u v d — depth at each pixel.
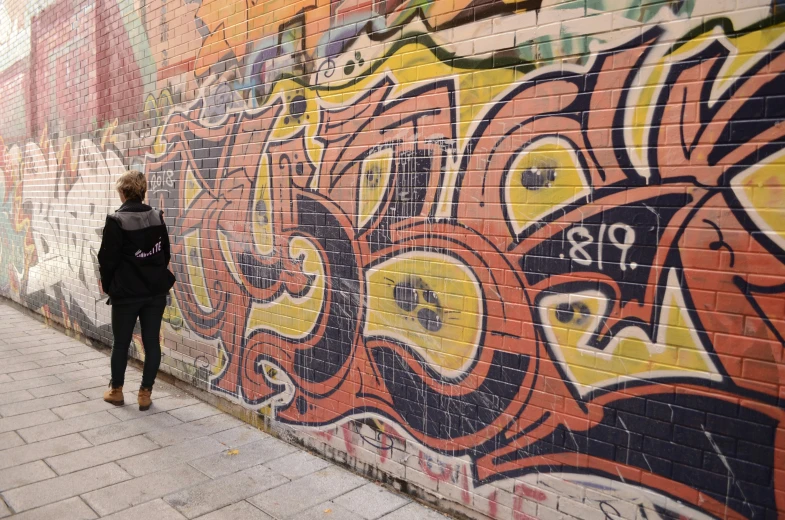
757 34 2.12
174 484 3.54
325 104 3.76
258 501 3.35
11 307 9.38
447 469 3.20
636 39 2.41
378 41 3.40
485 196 2.95
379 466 3.57
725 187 2.22
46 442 4.13
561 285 2.69
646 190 2.42
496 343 2.95
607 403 2.57
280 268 4.20
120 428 4.41
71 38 7.08
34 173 8.39
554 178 2.69
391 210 3.40
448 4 3.04
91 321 6.93
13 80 8.94
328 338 3.86
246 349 4.56
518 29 2.77
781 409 2.13
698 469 2.33
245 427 4.49
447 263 3.14
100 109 6.49
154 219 4.75
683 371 2.36
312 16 3.81
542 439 2.80
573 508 2.70
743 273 2.20
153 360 4.80
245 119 4.44
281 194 4.15
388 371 3.49
